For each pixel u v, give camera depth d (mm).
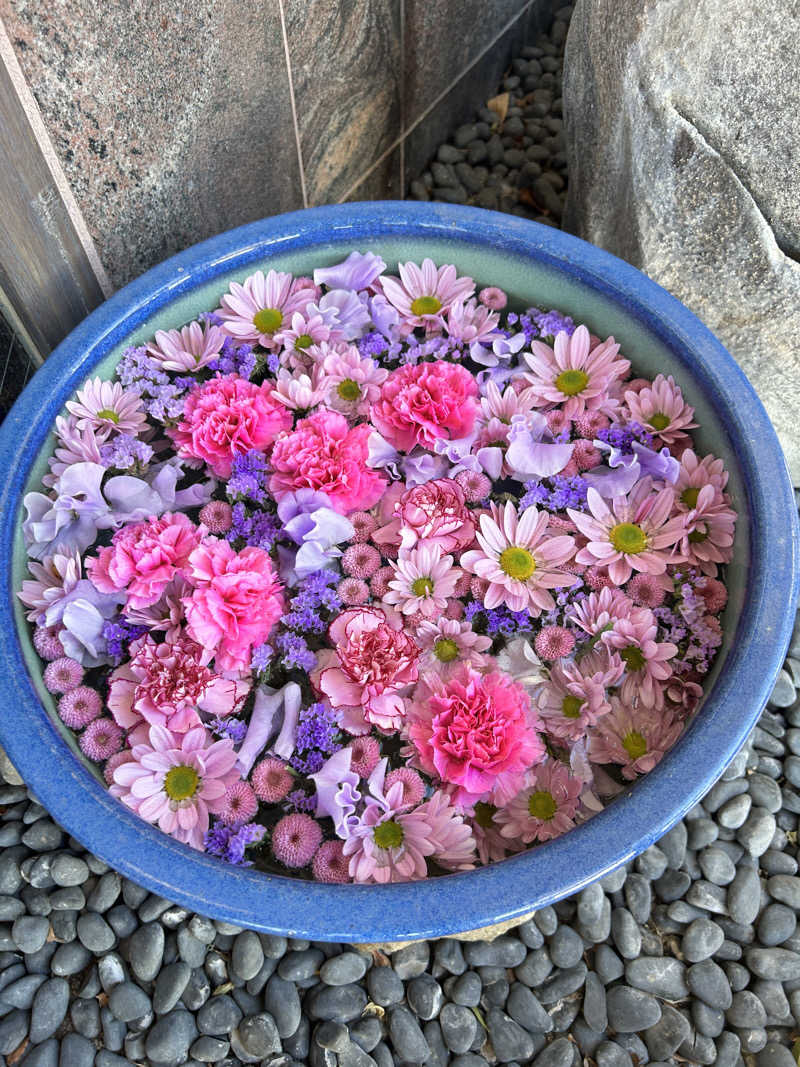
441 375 569
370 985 519
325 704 488
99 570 512
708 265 621
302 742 478
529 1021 519
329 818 478
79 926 525
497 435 572
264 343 608
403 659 475
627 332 600
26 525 521
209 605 473
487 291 629
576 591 536
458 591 530
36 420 539
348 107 790
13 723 451
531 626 520
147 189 622
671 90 586
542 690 508
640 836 420
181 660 484
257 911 407
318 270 618
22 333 603
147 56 561
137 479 542
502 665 512
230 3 599
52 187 549
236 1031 508
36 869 538
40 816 560
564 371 598
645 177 618
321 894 412
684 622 521
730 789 589
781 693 627
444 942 531
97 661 514
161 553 504
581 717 492
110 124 562
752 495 514
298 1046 508
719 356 553
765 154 581
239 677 501
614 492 552
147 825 436
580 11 672
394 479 570
